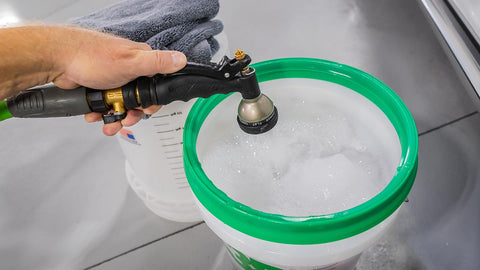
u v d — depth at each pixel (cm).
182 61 56
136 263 94
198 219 99
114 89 58
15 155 118
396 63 124
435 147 103
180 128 78
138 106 60
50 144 120
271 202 67
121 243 98
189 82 57
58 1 165
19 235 101
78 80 58
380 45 131
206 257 93
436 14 77
